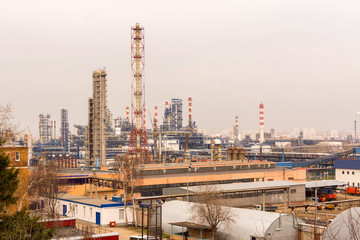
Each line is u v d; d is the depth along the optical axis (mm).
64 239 57625
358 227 50688
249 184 126812
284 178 164875
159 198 95625
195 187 115250
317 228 70312
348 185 162125
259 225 72188
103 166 158125
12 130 61750
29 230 47938
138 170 113250
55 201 97938
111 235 63781
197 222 80188
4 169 51906
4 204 52250
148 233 60406
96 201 102312
